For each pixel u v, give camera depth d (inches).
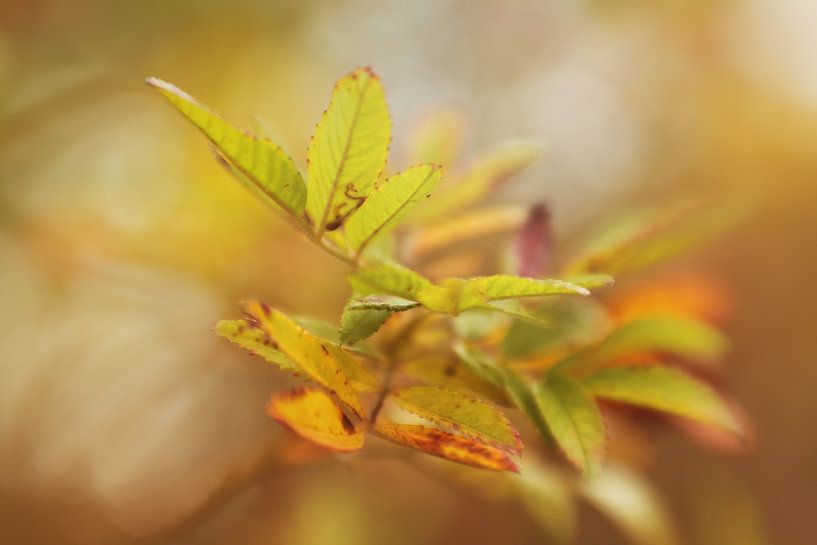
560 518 14.6
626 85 35.6
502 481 14.9
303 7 29.0
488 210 14.3
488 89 35.2
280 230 20.4
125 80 25.2
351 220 11.8
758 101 33.9
